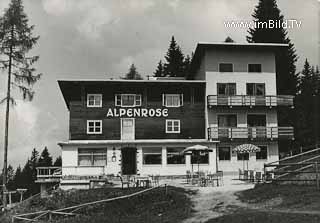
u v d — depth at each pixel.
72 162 42.19
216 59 47.38
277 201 21.52
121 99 45.47
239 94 47.12
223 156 45.38
